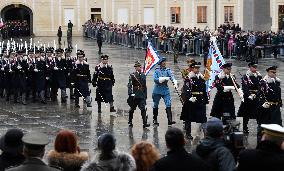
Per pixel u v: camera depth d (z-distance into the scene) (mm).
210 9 137375
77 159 18391
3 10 134875
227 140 19438
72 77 47250
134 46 101812
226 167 18141
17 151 16969
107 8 137500
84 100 49312
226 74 36562
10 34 125500
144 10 138000
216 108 36531
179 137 16938
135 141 35062
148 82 60219
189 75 35906
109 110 45719
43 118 42562
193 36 89250
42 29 135625
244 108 36906
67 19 137000
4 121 41406
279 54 85250
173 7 137250
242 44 81750
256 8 87125
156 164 16891
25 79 49156
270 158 16438
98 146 18266
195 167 16734
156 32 97000
